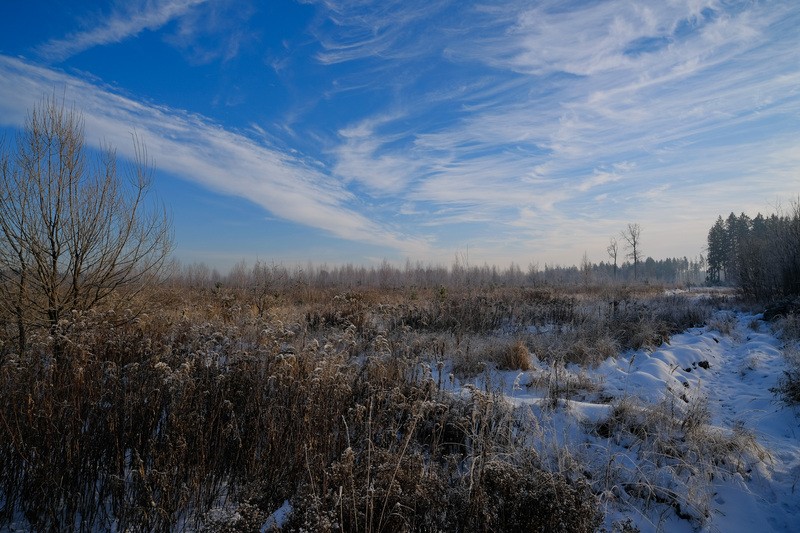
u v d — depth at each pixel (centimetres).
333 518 309
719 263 6706
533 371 785
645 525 394
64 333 600
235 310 1027
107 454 418
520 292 2138
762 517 400
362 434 458
